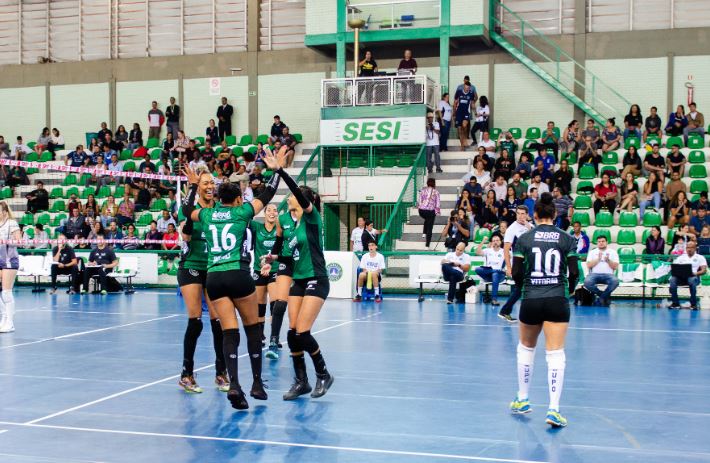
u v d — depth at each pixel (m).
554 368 6.45
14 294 19.92
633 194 20.59
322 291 7.45
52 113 30.41
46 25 30.56
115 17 29.84
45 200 25.45
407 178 23.16
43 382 8.23
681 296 18.31
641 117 23.98
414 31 25.16
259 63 28.41
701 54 24.62
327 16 25.81
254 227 10.08
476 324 13.50
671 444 5.91
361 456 5.57
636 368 9.20
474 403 7.30
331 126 24.22
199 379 8.43
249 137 27.52
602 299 17.06
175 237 21.78
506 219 20.16
